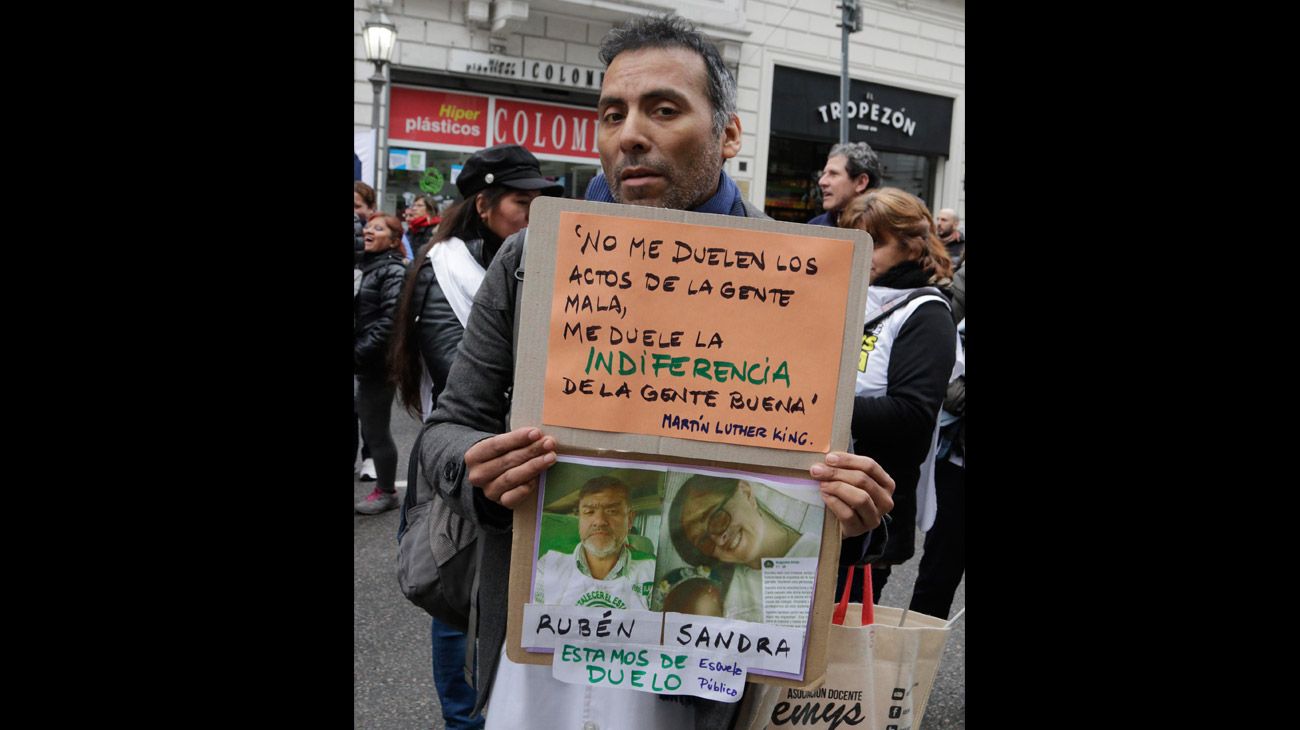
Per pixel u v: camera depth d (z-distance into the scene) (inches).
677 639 53.2
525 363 52.9
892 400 85.5
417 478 71.7
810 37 537.6
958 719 117.3
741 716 56.8
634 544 53.2
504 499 52.5
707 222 52.2
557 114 494.9
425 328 109.0
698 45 56.5
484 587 60.1
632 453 52.7
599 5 469.1
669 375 52.4
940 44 588.1
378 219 172.7
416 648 133.4
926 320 87.6
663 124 55.4
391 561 165.2
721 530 52.9
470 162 110.0
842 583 103.0
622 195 57.2
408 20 447.5
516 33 470.6
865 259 51.8
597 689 57.7
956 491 115.7
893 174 599.2
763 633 52.7
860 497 50.7
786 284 52.0
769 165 547.2
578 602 53.4
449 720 95.7
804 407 51.9
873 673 60.9
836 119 558.3
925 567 117.7
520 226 109.9
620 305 52.4
